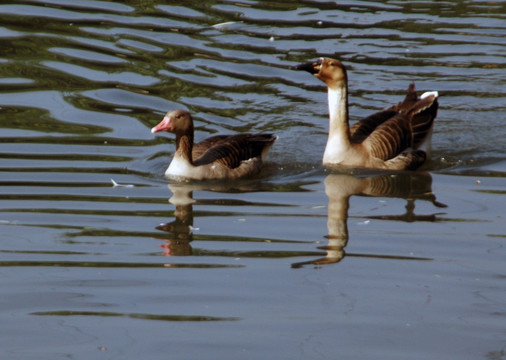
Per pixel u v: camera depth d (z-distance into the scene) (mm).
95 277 10383
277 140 16859
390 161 15648
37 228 11984
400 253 11297
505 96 19297
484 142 16906
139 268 10656
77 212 12688
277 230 12094
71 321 9266
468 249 11430
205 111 17938
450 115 18359
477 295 10070
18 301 9719
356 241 11703
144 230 12008
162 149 16156
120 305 9648
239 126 17328
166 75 19672
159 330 9078
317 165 15750
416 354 8688
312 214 12859
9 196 13281
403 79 20016
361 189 14305
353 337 9023
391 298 9984
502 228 12188
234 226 12266
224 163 14969
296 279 10438
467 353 8719
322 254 11227
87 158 15391
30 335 8953
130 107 18062
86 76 19516
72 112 17703
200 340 8875
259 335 9023
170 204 13258
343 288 10219
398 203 13461
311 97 19016
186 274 10516
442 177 15016
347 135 15742
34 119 17219
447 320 9445
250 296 9938
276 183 14727
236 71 20031
